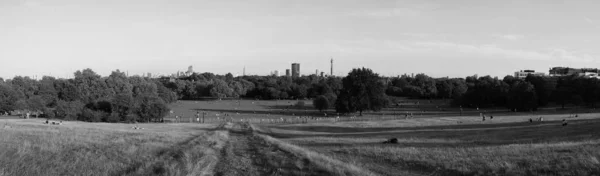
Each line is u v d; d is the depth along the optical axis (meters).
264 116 129.62
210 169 19.56
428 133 55.28
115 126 66.25
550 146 26.14
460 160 22.48
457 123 79.56
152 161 20.25
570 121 69.12
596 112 106.25
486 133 50.56
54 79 172.12
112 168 18.28
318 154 25.67
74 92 141.38
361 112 136.00
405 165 22.75
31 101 117.19
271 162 21.36
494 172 19.17
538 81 150.25
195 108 168.88
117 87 162.00
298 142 40.78
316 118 115.44
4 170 16.14
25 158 18.83
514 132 49.59
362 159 25.44
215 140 35.62
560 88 140.25
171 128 66.94
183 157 21.70
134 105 104.56
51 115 105.88
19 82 151.12
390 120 94.19
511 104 130.00
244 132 57.09
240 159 22.72
